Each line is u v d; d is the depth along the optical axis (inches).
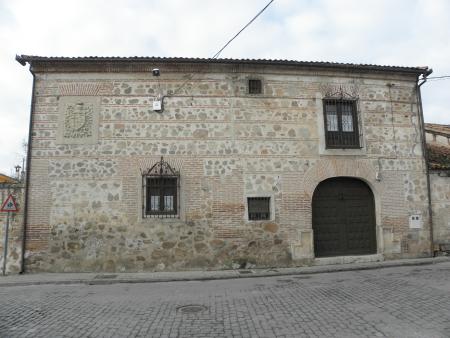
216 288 366.6
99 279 411.8
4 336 226.4
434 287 323.6
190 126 485.1
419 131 532.7
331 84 516.1
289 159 493.7
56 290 368.5
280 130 497.0
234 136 488.7
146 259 458.0
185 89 490.6
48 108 475.8
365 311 258.4
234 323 243.0
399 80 535.8
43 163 466.9
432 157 564.1
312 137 502.0
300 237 482.9
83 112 477.4
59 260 453.1
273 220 481.1
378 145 515.8
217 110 490.9
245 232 474.9
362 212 512.7
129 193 467.2
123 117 480.1
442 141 629.6
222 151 484.4
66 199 462.6
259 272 443.8
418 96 539.2
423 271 414.6
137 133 478.0
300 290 341.7
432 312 248.7
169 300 315.6
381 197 506.9
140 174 470.9
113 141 474.9
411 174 521.3
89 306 297.7
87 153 471.2
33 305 303.4
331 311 262.5
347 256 494.0
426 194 522.0
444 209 525.0
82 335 226.7
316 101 509.0
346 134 514.0
